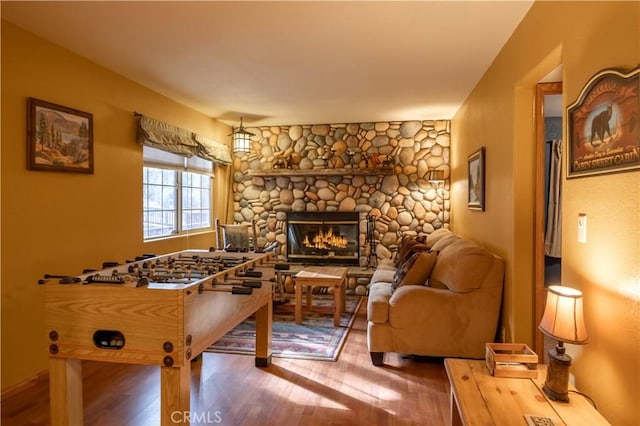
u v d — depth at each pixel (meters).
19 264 2.79
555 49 2.09
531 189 2.80
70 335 1.95
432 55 3.27
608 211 1.56
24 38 2.80
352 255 6.04
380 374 3.02
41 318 2.94
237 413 2.44
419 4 2.44
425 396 2.67
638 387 1.39
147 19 2.66
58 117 3.06
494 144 3.34
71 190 3.21
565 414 1.53
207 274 2.44
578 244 1.81
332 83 4.02
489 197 3.52
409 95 4.47
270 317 3.20
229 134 6.18
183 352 1.88
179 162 4.96
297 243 6.21
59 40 2.98
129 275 2.32
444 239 4.09
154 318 1.87
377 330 3.18
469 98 4.42
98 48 3.13
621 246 1.48
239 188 6.35
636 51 1.39
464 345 3.11
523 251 2.82
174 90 4.28
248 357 3.33
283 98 4.61
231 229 5.32
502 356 1.90
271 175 6.11
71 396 2.01
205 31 2.83
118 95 3.73
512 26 2.73
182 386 1.88
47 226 3.00
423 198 5.85
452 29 2.78
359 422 2.35
